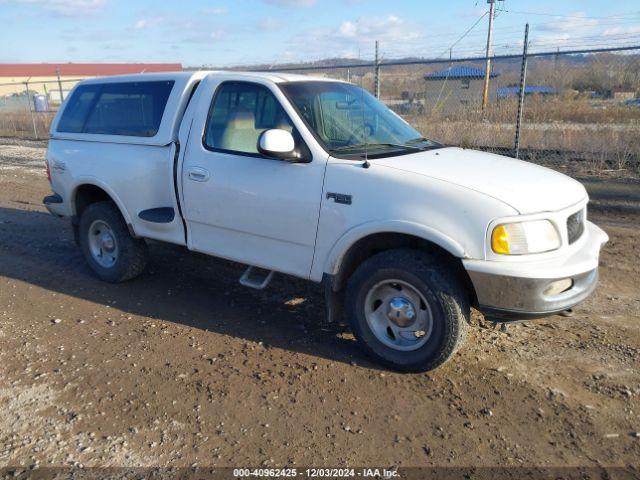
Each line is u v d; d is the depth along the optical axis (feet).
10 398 12.14
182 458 10.25
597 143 39.04
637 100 50.62
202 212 15.43
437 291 12.00
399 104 60.80
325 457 10.25
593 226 14.34
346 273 13.70
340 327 15.51
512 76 58.70
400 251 12.54
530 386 12.39
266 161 14.06
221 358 13.78
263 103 14.42
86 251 19.13
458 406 11.73
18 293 18.12
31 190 35.37
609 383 12.44
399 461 10.14
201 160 15.21
